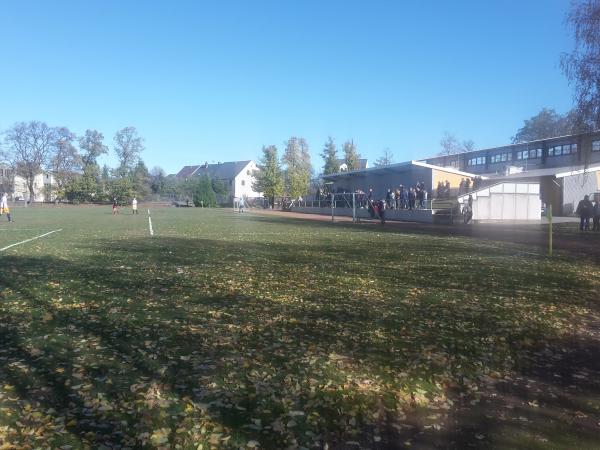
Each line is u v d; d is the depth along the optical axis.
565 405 5.02
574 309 8.93
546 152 56.97
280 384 5.24
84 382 5.18
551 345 6.92
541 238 23.77
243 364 5.75
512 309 8.75
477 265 14.19
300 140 94.69
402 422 4.61
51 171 98.06
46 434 4.12
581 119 24.06
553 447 4.19
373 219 43.88
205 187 92.88
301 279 11.34
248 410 4.66
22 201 100.75
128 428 4.26
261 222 38.06
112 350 6.20
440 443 4.23
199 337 6.77
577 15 23.53
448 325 7.62
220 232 26.73
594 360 6.38
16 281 10.74
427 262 14.70
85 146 105.06
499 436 4.37
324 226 33.19
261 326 7.32
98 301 8.82
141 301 8.87
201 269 12.72
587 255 17.12
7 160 94.62
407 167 48.88
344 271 12.65
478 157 68.06
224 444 4.09
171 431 4.23
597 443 4.27
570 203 44.75
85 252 16.47
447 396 5.21
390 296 9.63
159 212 63.12
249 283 10.70
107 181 100.31
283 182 78.81
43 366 5.61
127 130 105.00
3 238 22.22
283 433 4.30
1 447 3.90
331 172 84.31
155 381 5.24
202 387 5.12
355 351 6.33
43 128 95.62
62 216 48.09
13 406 4.60
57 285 10.28
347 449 4.11
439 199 42.03
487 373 5.82
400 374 5.62
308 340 6.72
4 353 6.04
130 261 14.18
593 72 23.42
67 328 7.13
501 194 38.12
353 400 4.94
